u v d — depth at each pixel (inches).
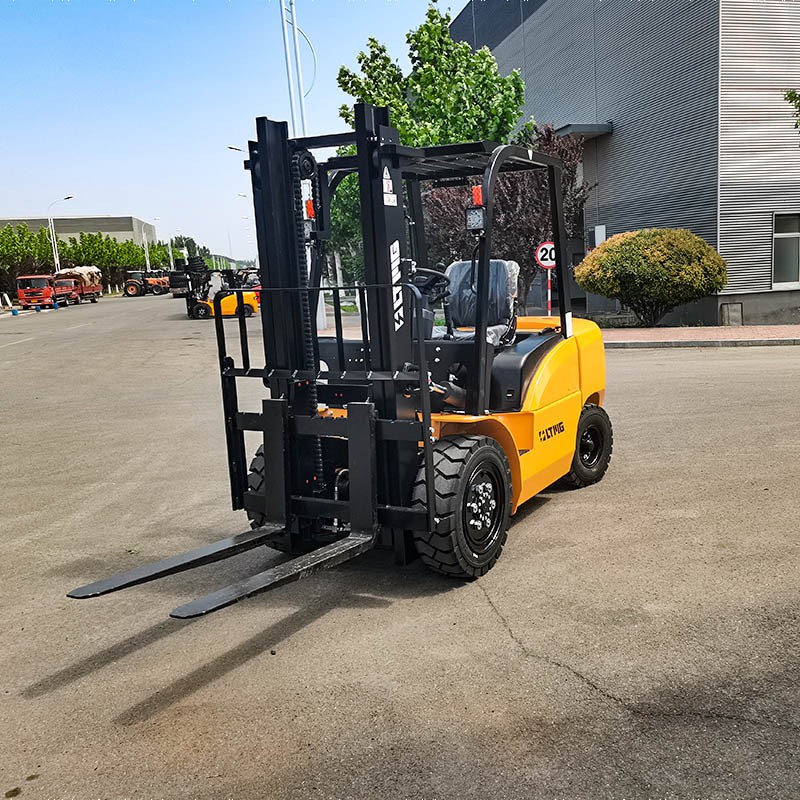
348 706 130.6
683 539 197.3
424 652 147.1
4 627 170.6
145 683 143.0
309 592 178.5
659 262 664.4
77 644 160.6
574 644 146.6
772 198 684.1
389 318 167.3
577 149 802.8
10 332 1151.6
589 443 248.7
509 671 138.5
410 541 181.6
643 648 143.7
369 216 166.2
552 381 213.0
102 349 813.2
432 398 188.1
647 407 366.0
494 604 166.1
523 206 713.0
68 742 125.7
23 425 414.6
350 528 173.0
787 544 190.4
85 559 211.0
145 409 445.7
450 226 512.4
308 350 182.9
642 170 797.9
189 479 288.5
